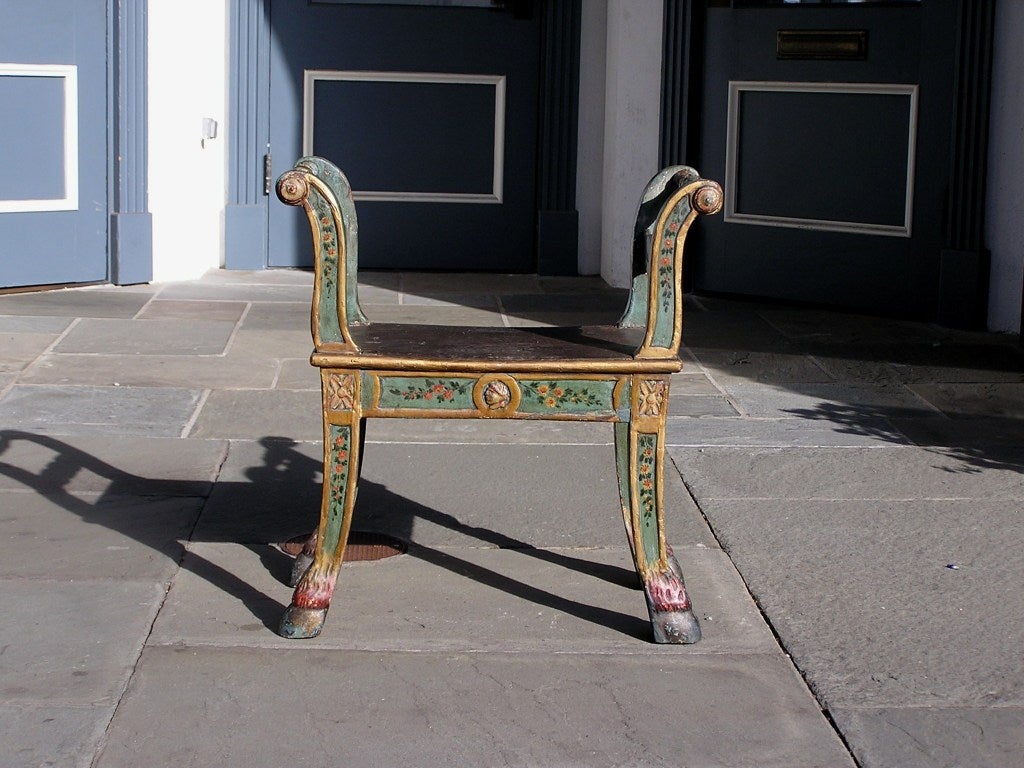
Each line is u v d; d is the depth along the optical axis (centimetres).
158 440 489
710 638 336
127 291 745
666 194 350
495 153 836
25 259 720
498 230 844
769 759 279
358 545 394
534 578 373
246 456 475
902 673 317
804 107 736
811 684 312
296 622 330
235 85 809
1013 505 438
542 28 823
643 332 364
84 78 725
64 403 529
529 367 320
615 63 795
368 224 837
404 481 454
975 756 281
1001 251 686
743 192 767
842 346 662
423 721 292
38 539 391
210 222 820
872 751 282
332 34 814
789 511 429
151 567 373
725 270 780
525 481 456
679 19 759
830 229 738
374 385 325
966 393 579
